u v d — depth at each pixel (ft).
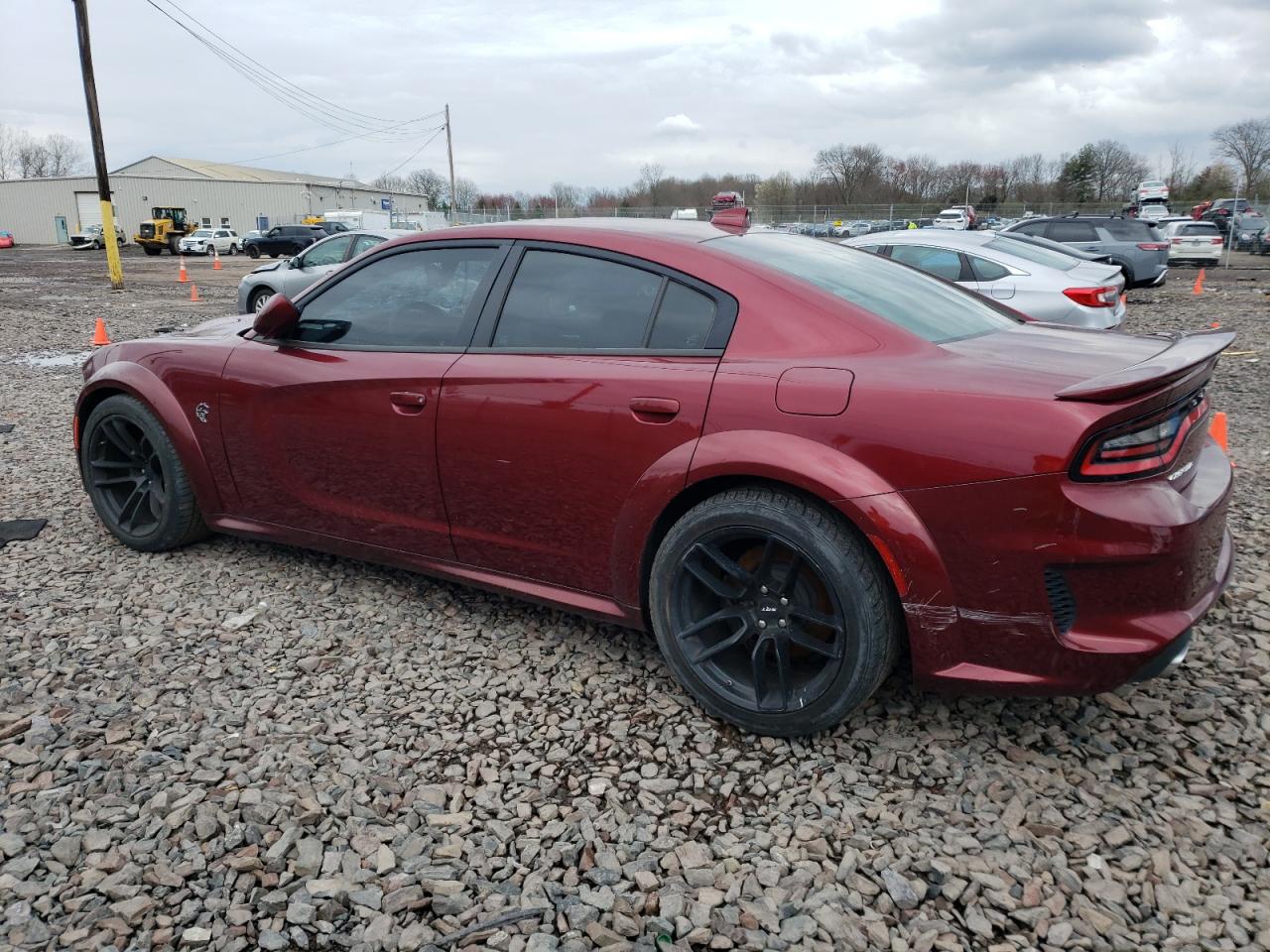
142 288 71.87
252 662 9.89
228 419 11.57
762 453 7.80
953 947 6.10
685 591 8.66
